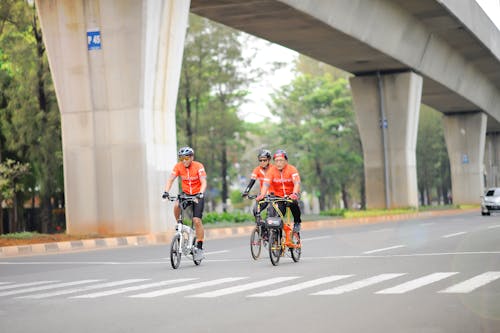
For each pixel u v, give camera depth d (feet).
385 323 47.42
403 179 312.29
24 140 256.52
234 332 46.39
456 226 173.99
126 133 164.14
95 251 135.85
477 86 398.83
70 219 169.07
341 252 107.96
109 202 166.20
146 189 164.25
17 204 283.18
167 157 169.37
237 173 487.61
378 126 313.73
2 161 266.77
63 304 63.05
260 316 52.16
